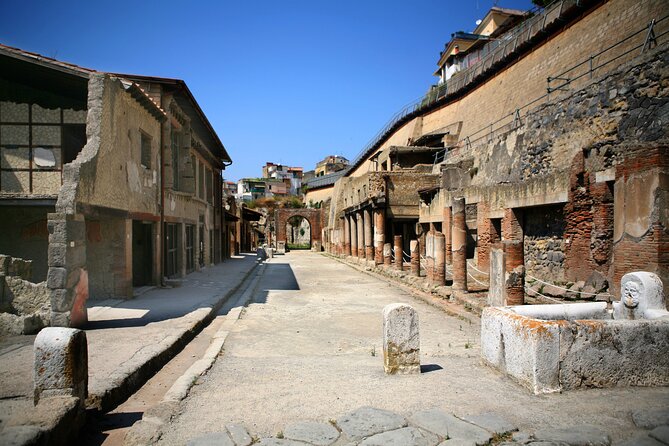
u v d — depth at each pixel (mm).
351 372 5414
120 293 10680
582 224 10820
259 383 5062
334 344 7695
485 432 3428
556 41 21016
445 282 13719
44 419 3232
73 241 7668
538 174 13953
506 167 16219
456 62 39438
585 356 4332
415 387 4586
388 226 26438
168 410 4117
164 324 8109
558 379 4277
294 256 37750
